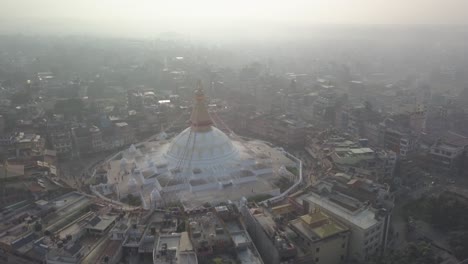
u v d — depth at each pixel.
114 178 193.00
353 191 154.12
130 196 173.00
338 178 167.38
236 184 184.12
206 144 195.50
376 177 179.38
